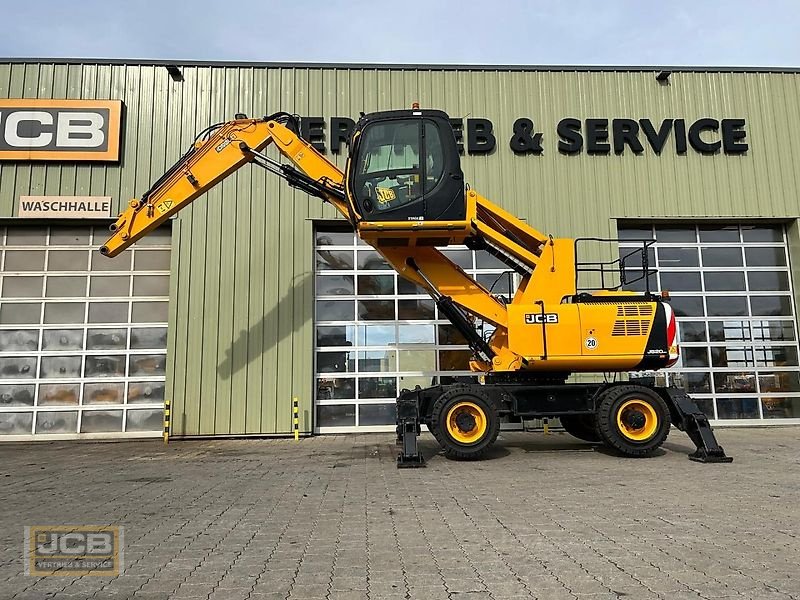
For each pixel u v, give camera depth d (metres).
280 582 3.73
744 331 14.04
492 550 4.32
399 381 13.35
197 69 13.78
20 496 6.59
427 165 8.73
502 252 9.76
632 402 8.84
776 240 14.44
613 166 13.97
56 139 13.35
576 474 7.52
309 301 13.16
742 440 11.19
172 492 6.74
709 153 14.17
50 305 13.46
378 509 5.70
